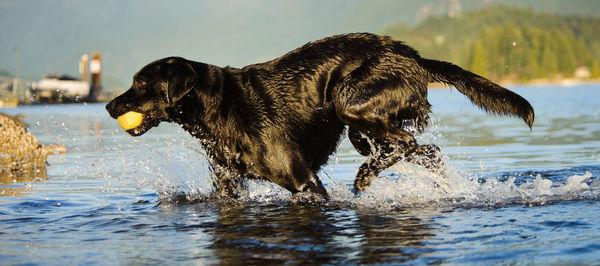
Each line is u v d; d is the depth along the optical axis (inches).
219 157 360.8
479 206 327.0
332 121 360.8
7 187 450.3
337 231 274.2
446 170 380.5
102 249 253.1
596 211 297.7
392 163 371.6
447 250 233.6
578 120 1153.4
